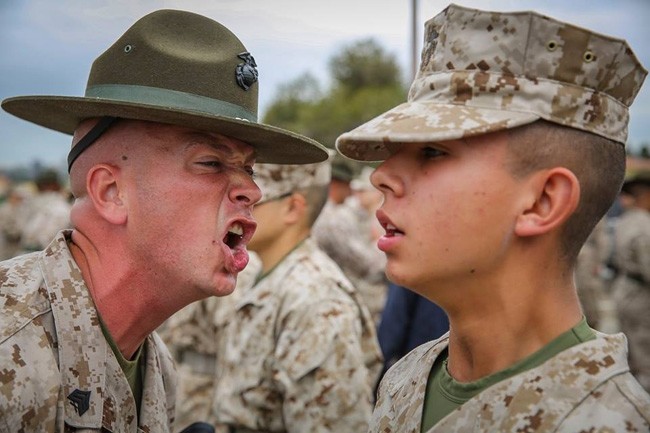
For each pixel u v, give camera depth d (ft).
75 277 4.83
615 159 3.96
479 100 3.84
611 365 3.75
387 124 3.89
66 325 4.67
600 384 3.68
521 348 3.98
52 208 20.80
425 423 4.33
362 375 8.05
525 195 3.81
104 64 5.00
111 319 4.97
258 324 8.48
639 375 20.34
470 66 3.87
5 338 4.41
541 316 3.95
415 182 3.97
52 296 4.71
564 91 3.77
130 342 5.12
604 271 25.85
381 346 10.64
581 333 3.96
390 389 4.77
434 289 4.02
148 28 4.93
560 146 3.78
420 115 3.87
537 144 3.78
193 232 4.86
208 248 4.89
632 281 20.66
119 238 4.92
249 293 8.75
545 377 3.79
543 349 3.94
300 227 8.96
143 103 4.48
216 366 11.76
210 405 11.67
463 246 3.85
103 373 4.75
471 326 4.09
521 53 3.78
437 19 4.09
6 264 4.94
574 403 3.67
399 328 10.53
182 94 4.83
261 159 6.06
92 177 4.91
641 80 4.02
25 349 4.46
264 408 8.40
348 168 21.36
